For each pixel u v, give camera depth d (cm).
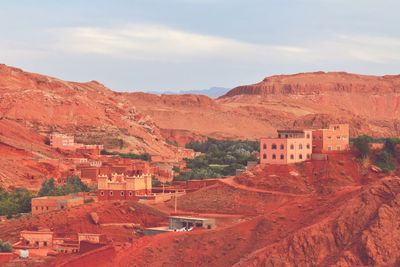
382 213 8769
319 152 17088
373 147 17262
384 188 9319
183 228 12606
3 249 11700
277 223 10138
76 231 13688
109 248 10506
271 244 9525
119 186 16138
